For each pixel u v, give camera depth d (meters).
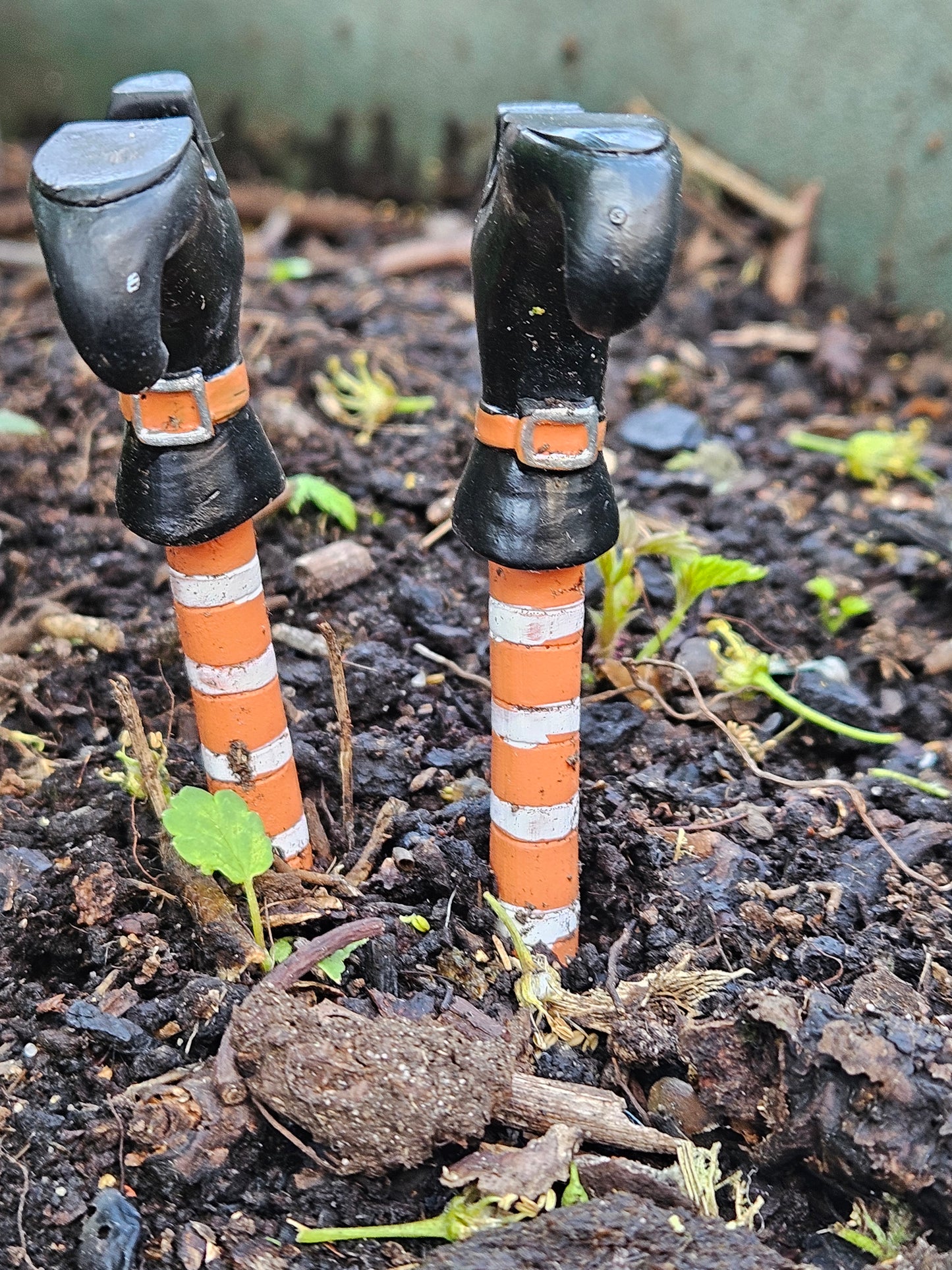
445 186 0.37
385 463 0.22
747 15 0.31
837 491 0.24
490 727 0.17
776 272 0.32
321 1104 0.11
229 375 0.11
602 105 0.34
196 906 0.13
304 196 0.37
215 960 0.13
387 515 0.21
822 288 0.32
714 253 0.33
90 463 0.22
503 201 0.10
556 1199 0.12
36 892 0.14
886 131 0.30
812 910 0.14
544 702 0.12
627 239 0.09
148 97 0.10
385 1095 0.11
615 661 0.18
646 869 0.14
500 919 0.13
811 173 0.32
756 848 0.15
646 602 0.19
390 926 0.13
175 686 0.17
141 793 0.15
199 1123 0.12
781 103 0.31
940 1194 0.11
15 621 0.18
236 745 0.13
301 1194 0.12
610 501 0.11
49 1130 0.12
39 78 0.38
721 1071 0.12
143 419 0.11
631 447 0.24
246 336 0.26
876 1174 0.11
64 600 0.19
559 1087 0.12
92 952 0.13
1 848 0.14
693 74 0.32
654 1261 0.10
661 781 0.16
